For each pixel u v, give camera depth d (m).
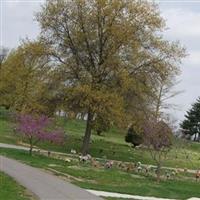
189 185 28.97
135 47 43.09
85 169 28.05
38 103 43.72
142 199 19.62
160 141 32.66
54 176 22.67
